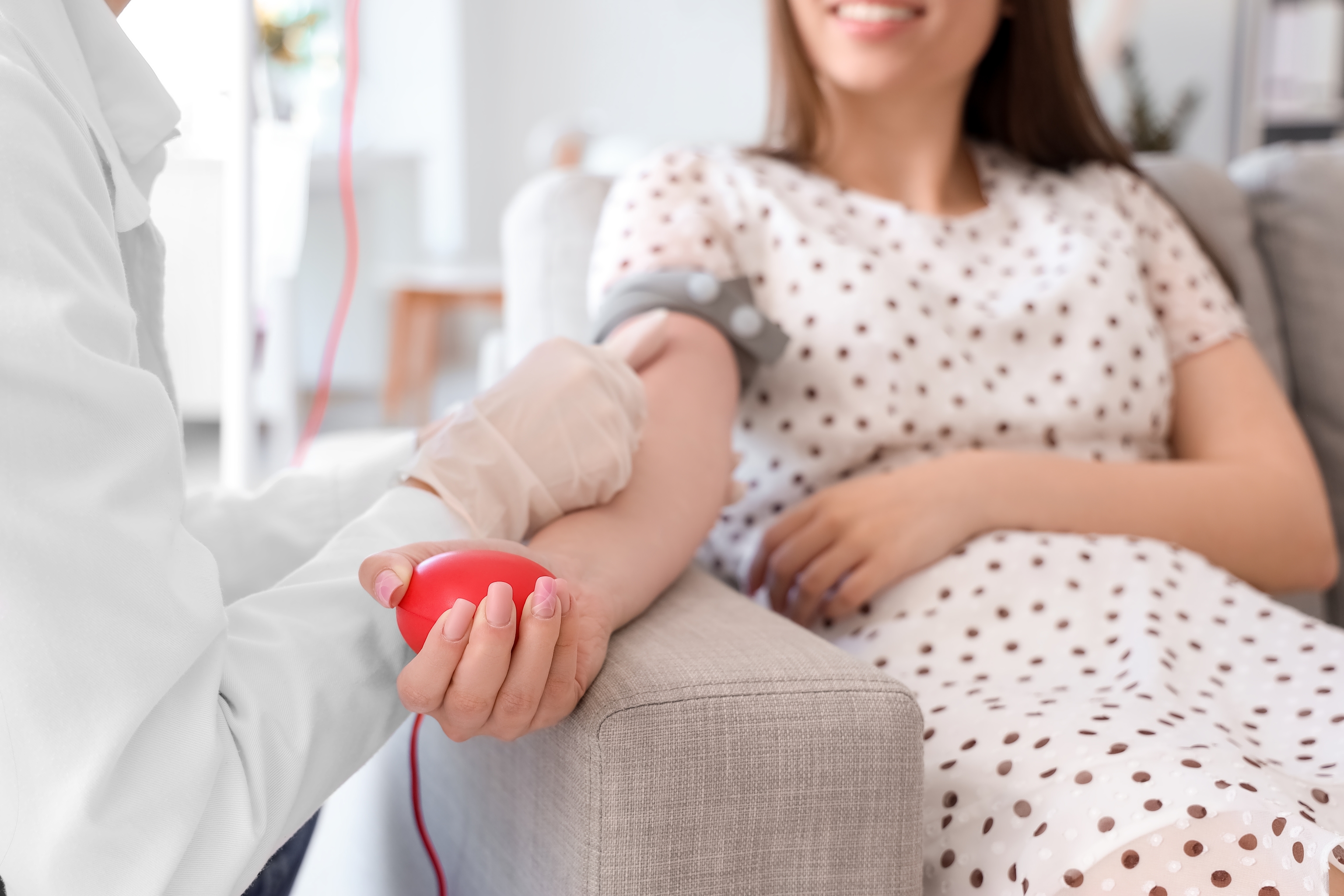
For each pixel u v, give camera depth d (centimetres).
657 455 72
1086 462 92
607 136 493
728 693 53
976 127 118
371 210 441
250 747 45
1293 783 62
